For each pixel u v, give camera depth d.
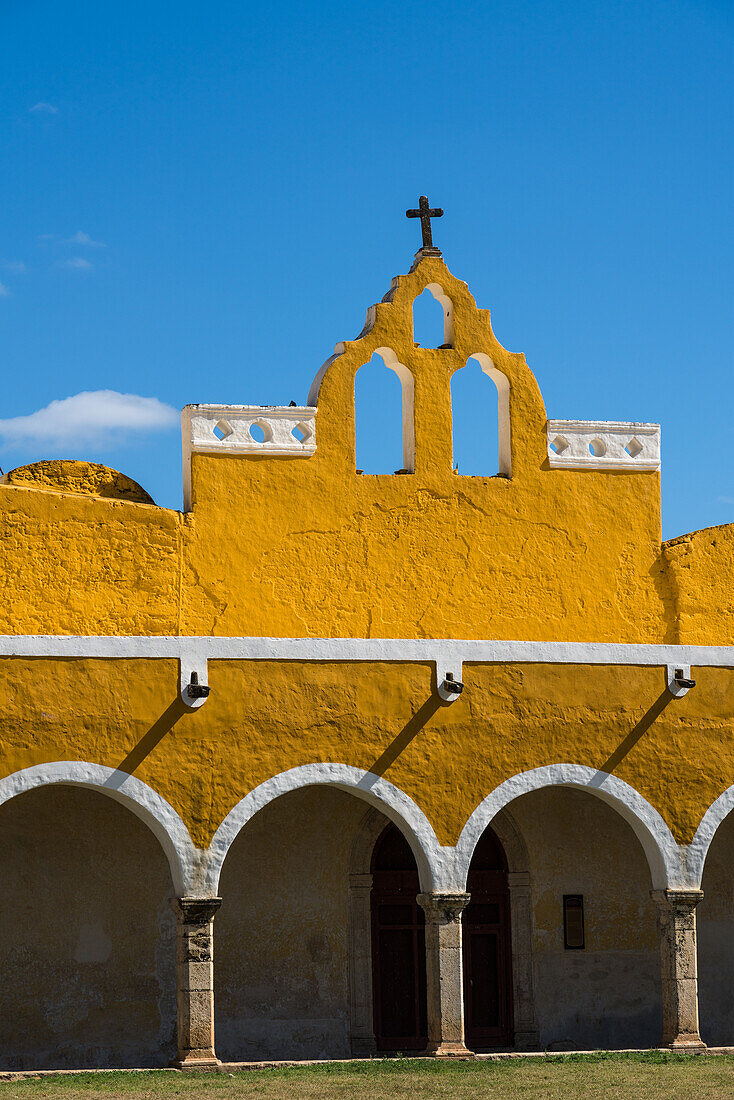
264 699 18.05
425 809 18.39
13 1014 18.91
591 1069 17.38
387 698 18.45
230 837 17.72
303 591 18.53
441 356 19.44
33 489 17.84
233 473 18.55
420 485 19.11
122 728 17.55
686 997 18.97
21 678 17.33
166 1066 17.83
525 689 18.94
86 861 19.41
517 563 19.28
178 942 17.59
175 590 18.14
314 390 19.12
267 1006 19.77
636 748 19.27
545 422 19.69
